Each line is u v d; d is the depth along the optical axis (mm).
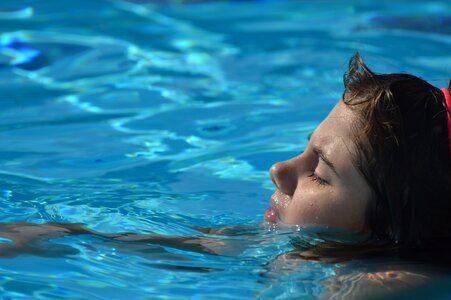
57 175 5820
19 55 9312
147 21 10930
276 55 9336
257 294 3902
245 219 4973
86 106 7660
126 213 5047
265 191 5496
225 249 4449
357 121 4137
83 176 5809
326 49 9500
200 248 4469
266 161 6109
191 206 5199
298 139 6586
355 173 4137
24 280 4062
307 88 8078
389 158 4016
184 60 9242
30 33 10109
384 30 10367
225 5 11977
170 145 6547
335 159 4188
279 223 4508
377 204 4105
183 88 8211
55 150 6414
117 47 9703
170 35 10312
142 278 4094
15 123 7156
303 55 9273
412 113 4047
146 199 5324
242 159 6168
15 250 4383
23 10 11109
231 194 5438
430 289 3789
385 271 3945
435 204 4059
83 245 4480
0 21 10594
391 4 11828
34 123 7148
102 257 4340
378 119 4051
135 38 10117
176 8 11680
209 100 7781
